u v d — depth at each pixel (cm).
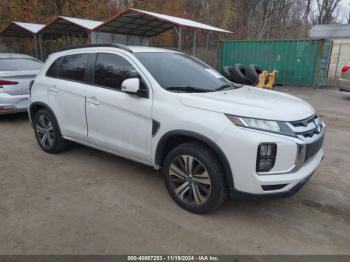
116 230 320
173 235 314
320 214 361
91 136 447
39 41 1666
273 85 1206
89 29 1359
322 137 359
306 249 299
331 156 558
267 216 353
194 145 339
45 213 348
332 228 334
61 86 477
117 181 431
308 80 1566
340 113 949
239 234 319
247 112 312
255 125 306
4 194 390
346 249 300
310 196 403
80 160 504
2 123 743
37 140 545
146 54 419
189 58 479
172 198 371
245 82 1109
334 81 1822
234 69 1118
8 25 1562
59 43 1886
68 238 305
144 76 383
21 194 391
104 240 303
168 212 355
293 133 312
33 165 482
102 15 1981
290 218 351
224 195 333
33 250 287
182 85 390
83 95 443
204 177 335
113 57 424
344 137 686
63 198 382
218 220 342
